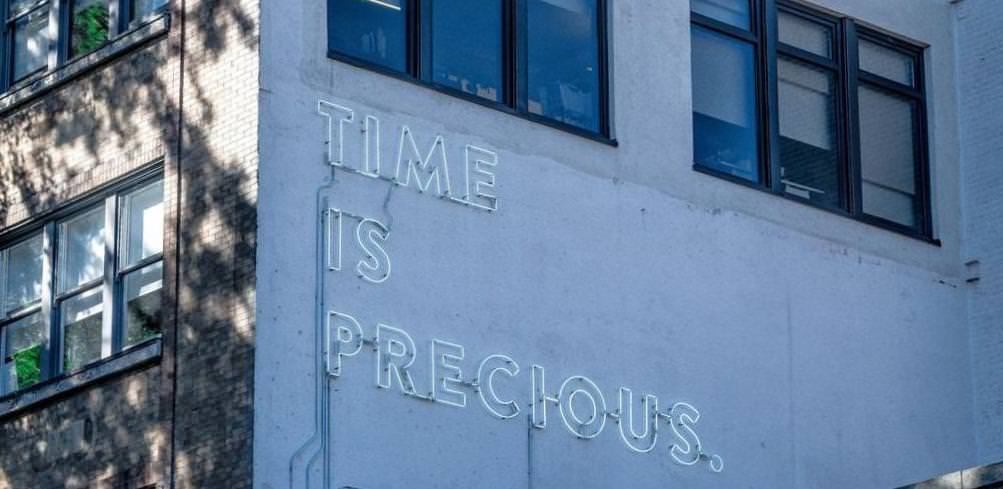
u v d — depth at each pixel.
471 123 28.80
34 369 29.02
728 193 31.25
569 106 30.03
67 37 29.83
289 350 26.36
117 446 27.27
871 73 33.69
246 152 26.73
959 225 33.91
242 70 27.09
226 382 26.22
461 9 29.28
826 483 31.06
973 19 34.47
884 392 32.16
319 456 26.31
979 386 33.25
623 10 30.75
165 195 27.56
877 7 33.78
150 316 27.64
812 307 31.69
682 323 30.16
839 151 33.00
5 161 29.95
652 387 29.61
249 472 25.66
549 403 28.53
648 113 30.62
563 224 29.28
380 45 28.45
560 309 28.95
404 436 27.11
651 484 29.25
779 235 31.66
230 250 26.59
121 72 28.70
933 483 24.19
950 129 34.22
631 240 29.92
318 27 27.66
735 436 30.30
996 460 32.81
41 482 28.05
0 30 30.81
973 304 33.59
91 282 28.59
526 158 29.19
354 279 27.16
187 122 27.59
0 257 29.94
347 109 27.66
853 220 32.66
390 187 27.80
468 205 28.44
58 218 29.22
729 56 32.03
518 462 28.06
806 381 31.28
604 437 28.95
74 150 29.06
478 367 27.98
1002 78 33.91
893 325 32.59
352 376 26.84
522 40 29.69
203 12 27.81
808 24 33.22
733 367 30.53
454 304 27.98
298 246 26.77
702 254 30.66
